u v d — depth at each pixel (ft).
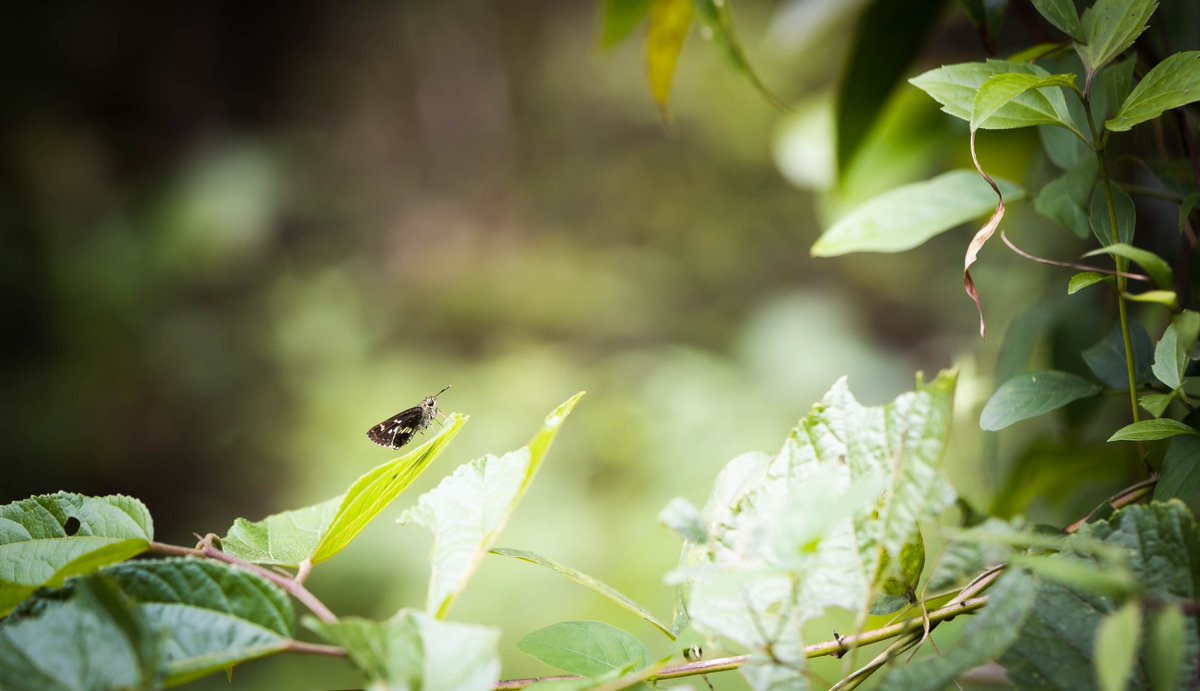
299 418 14.11
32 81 17.17
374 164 21.20
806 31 3.95
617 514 10.96
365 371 14.83
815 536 1.73
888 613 1.89
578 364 15.75
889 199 2.34
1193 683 1.74
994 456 2.69
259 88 21.22
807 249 18.35
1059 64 2.27
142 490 13.71
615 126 21.15
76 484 13.37
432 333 17.12
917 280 17.01
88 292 14.58
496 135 21.75
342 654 1.78
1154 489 2.02
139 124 19.13
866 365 14.57
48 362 14.23
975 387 2.78
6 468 13.00
